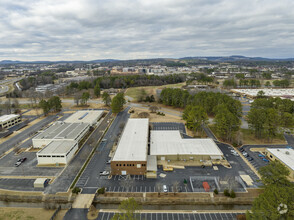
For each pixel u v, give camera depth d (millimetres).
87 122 124812
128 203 47938
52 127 114250
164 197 62188
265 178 60438
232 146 96250
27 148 96688
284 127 108562
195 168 78188
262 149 92625
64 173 75750
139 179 71438
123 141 90688
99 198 62344
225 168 77688
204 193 63781
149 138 104938
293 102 128500
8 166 80875
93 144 99750
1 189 67062
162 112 158750
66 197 62938
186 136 109375
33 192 65312
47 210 58844
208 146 89625
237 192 64000
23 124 132250
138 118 131125
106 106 180250
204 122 109562
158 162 82562
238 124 98562
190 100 155250
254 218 44625
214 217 55312
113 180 71062
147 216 55906
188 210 58281
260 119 97750
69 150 85250
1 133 116250
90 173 75438
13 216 56500
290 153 81938
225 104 121000
